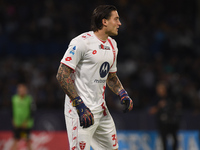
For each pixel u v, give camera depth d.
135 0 55.22
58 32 50.72
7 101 42.41
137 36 50.34
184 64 46.62
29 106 36.78
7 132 37.53
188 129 37.34
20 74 45.00
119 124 37.62
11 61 47.09
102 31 13.94
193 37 52.22
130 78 45.09
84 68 13.76
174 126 33.22
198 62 46.91
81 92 13.86
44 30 50.75
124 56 48.81
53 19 51.44
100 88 14.14
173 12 55.69
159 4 55.81
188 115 37.50
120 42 49.44
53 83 43.00
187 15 55.66
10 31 51.47
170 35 50.47
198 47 50.94
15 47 50.38
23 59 49.81
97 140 15.01
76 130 13.84
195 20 55.38
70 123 14.00
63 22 51.25
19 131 36.72
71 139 13.95
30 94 42.53
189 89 41.53
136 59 47.69
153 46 49.72
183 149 35.94
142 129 37.38
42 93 42.50
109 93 40.38
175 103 33.62
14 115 36.62
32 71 45.59
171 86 39.62
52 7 52.66
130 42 49.66
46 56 49.72
